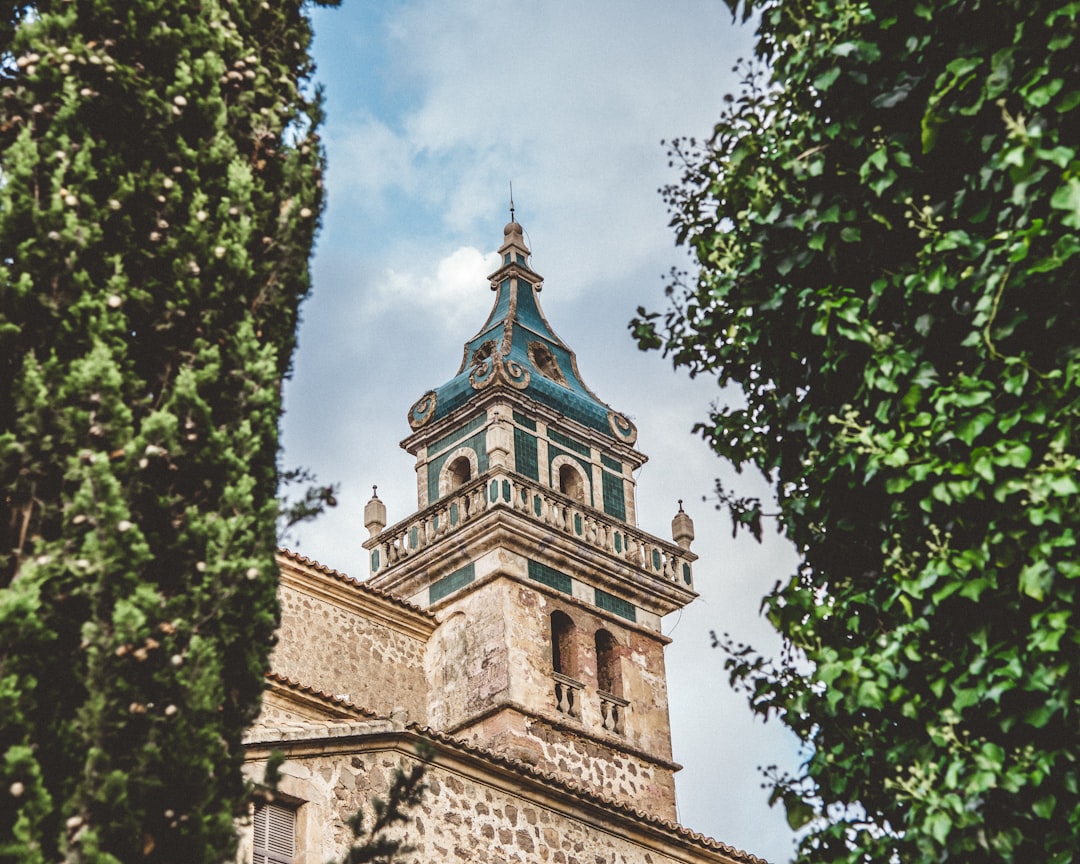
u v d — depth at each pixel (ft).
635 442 128.06
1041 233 38.52
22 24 42.37
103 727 35.47
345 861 44.80
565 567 115.34
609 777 109.70
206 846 36.01
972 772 37.52
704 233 48.80
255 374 41.29
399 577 115.55
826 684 40.34
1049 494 37.35
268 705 84.33
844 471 42.06
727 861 83.10
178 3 44.96
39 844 33.88
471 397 120.88
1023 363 38.42
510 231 136.15
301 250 44.55
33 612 35.22
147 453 38.22
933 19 41.55
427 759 47.11
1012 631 38.50
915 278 40.65
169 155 42.68
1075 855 36.86
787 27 45.42
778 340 44.83
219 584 38.24
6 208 39.45
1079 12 38.63
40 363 38.70
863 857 41.06
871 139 42.83
